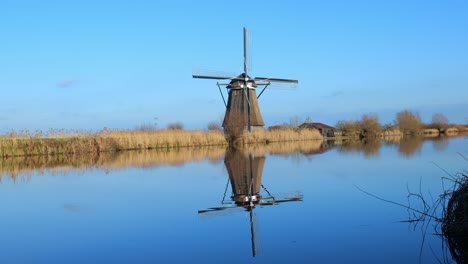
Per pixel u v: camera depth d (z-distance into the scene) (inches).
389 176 503.2
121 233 279.0
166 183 522.3
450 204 259.4
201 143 1486.2
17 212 364.5
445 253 214.5
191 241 251.6
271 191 427.5
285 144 1601.9
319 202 359.9
